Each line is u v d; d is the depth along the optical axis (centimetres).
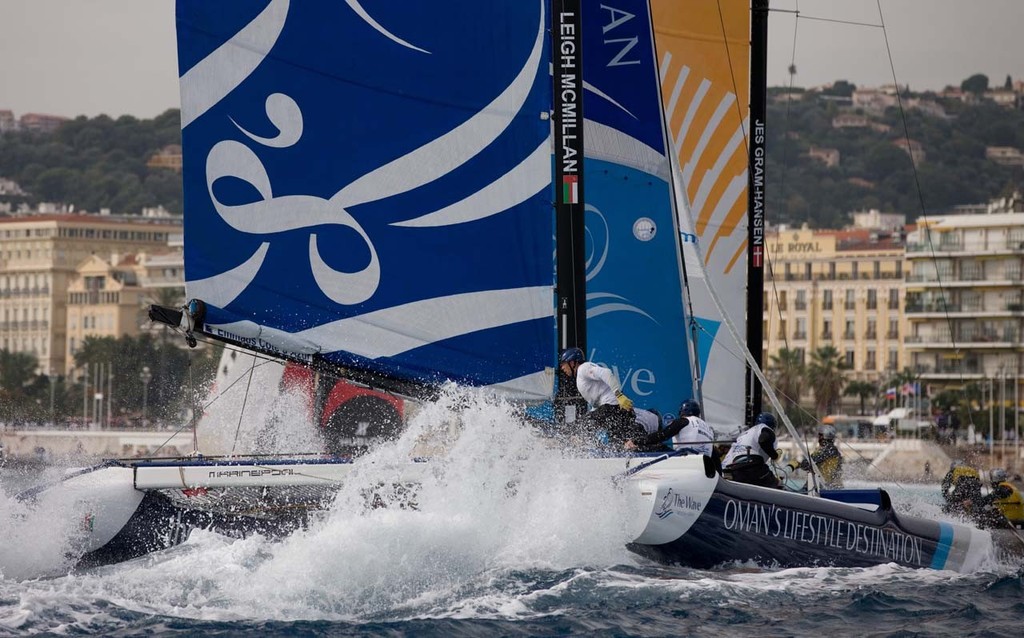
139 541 3356
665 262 4519
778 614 3189
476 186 3597
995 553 4066
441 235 3584
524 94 3603
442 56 3584
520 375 3603
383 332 3566
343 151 3556
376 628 2902
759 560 3578
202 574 3167
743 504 3538
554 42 3703
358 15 3556
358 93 3559
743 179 5216
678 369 4512
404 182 3575
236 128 3512
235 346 3534
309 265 3544
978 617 3262
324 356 3541
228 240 3509
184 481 3359
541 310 3619
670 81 5172
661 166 4512
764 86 5178
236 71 3509
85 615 2922
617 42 4500
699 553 3484
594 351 4506
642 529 3394
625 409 3659
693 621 3080
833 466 5181
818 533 3659
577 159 3697
